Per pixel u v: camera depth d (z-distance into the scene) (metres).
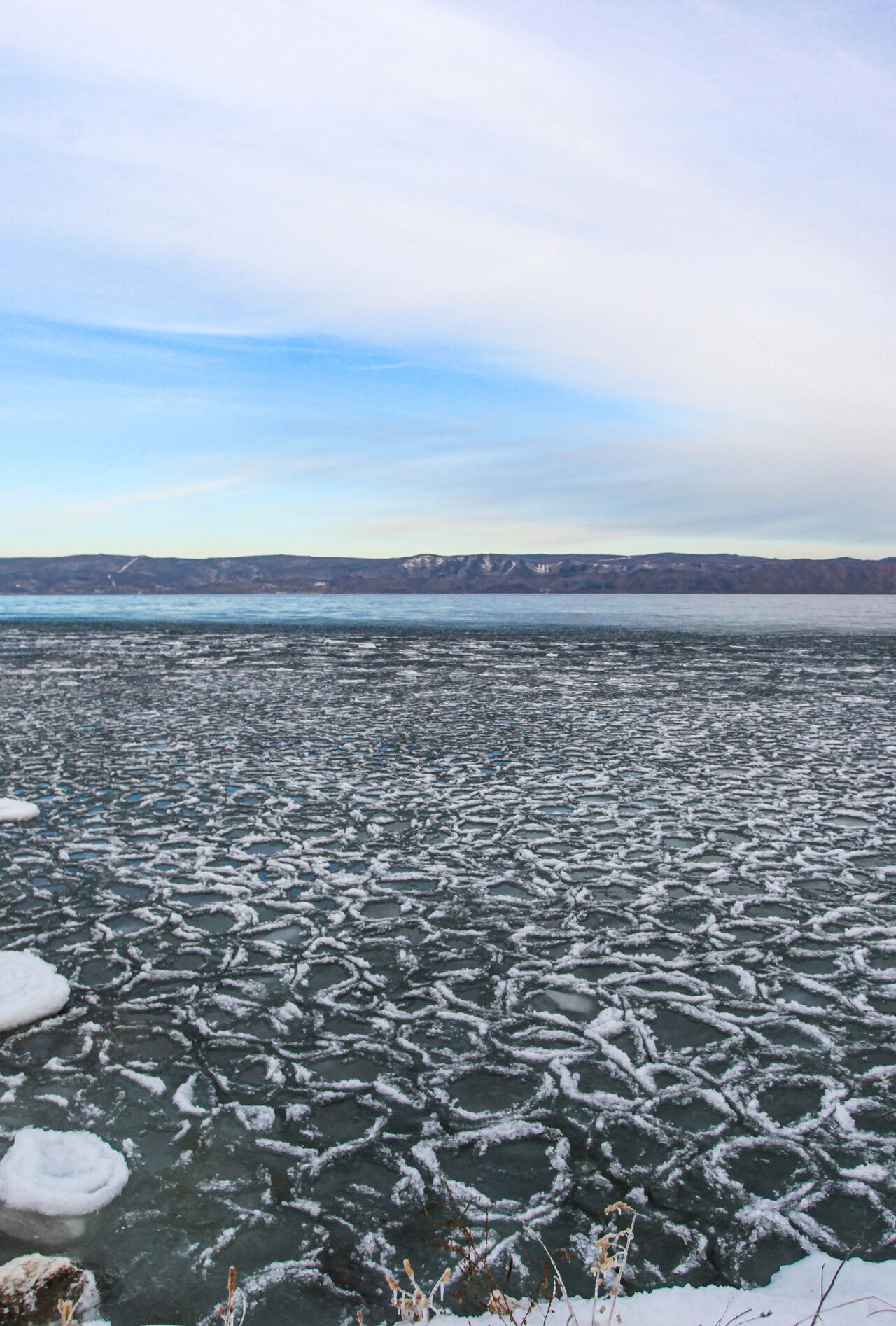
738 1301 2.45
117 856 6.74
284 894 5.98
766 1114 3.55
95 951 5.05
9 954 4.89
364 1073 3.84
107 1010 4.36
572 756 10.77
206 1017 4.31
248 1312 2.51
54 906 5.73
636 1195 3.06
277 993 4.57
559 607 89.94
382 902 5.84
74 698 16.12
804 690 18.12
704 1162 3.24
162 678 19.81
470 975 4.80
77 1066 3.85
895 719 14.02
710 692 17.67
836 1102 3.64
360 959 4.99
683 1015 4.39
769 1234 2.86
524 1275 2.66
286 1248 2.78
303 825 7.59
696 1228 2.89
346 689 17.97
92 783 9.10
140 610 74.25
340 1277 2.66
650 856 6.84
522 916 5.63
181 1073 3.80
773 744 11.66
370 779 9.41
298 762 10.27
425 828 7.56
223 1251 2.76
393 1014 4.36
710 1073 3.86
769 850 6.99
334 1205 2.99
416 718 13.95
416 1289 2.22
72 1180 3.04
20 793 8.70
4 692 16.88
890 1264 2.65
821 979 4.77
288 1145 3.31
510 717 14.09
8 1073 3.79
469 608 84.38
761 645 32.72
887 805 8.40
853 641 35.47
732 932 5.41
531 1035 4.18
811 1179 3.15
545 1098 3.66
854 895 6.04
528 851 6.93
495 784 9.19
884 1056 4.01
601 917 5.62
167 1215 2.92
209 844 7.06
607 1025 4.27
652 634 40.06
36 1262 2.54
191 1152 3.26
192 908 5.71
